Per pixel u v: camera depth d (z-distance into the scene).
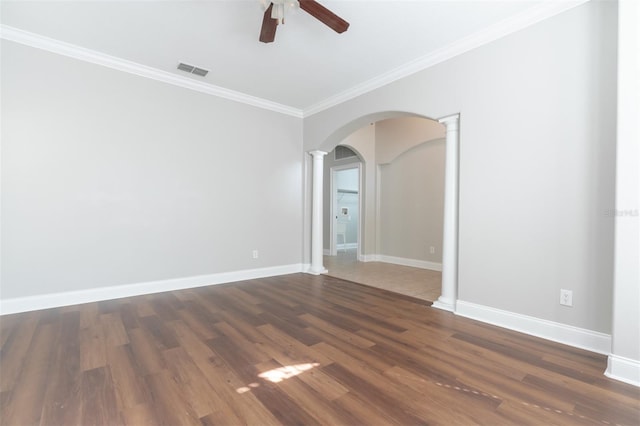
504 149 2.52
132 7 2.34
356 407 1.47
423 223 5.33
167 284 3.58
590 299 2.10
